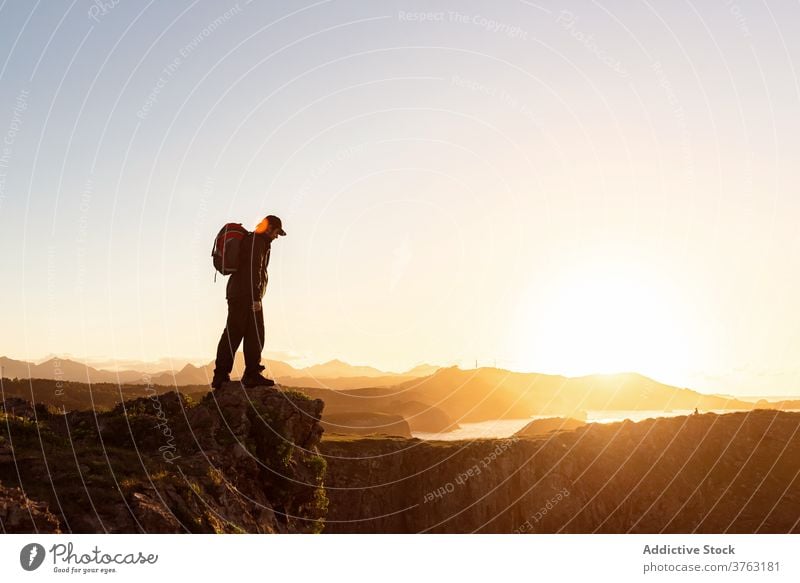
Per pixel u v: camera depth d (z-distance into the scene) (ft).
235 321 57.57
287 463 55.52
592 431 306.14
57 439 45.65
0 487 35.19
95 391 139.54
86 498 37.29
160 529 37.81
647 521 266.98
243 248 57.26
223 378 58.08
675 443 307.17
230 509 46.01
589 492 271.69
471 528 234.79
